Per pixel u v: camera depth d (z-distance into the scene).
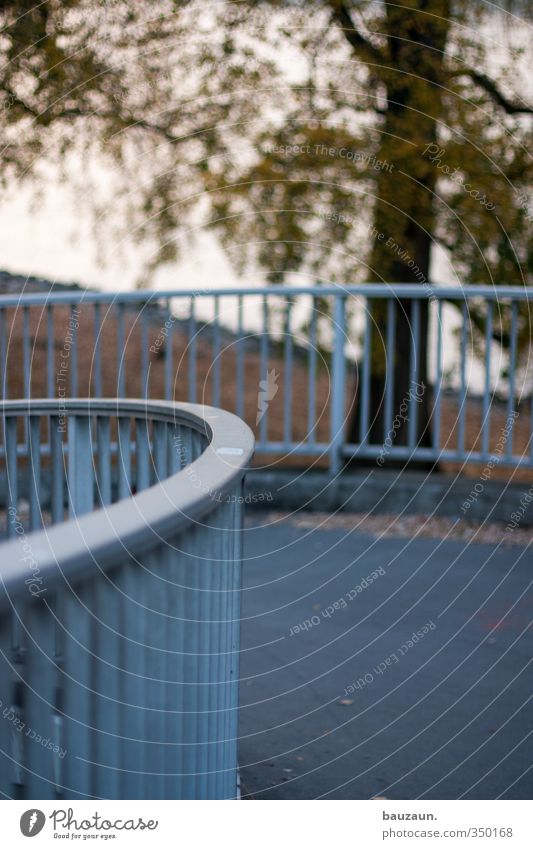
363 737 2.61
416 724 2.71
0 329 5.58
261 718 2.74
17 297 5.52
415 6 6.26
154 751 1.14
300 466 6.07
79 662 0.94
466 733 2.65
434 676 3.09
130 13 6.38
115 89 6.51
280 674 3.11
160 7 6.38
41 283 9.25
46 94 6.35
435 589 4.12
